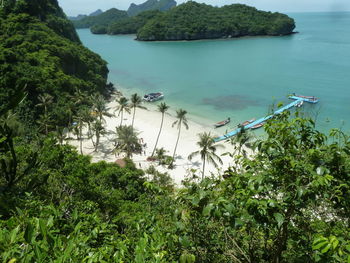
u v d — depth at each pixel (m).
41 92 56.34
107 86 87.81
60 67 71.06
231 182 4.25
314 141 4.35
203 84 89.19
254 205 3.45
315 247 2.95
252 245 4.96
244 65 113.50
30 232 3.00
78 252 3.58
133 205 17.80
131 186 25.20
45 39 80.38
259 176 3.67
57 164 16.94
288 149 4.17
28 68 60.84
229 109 66.94
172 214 4.45
